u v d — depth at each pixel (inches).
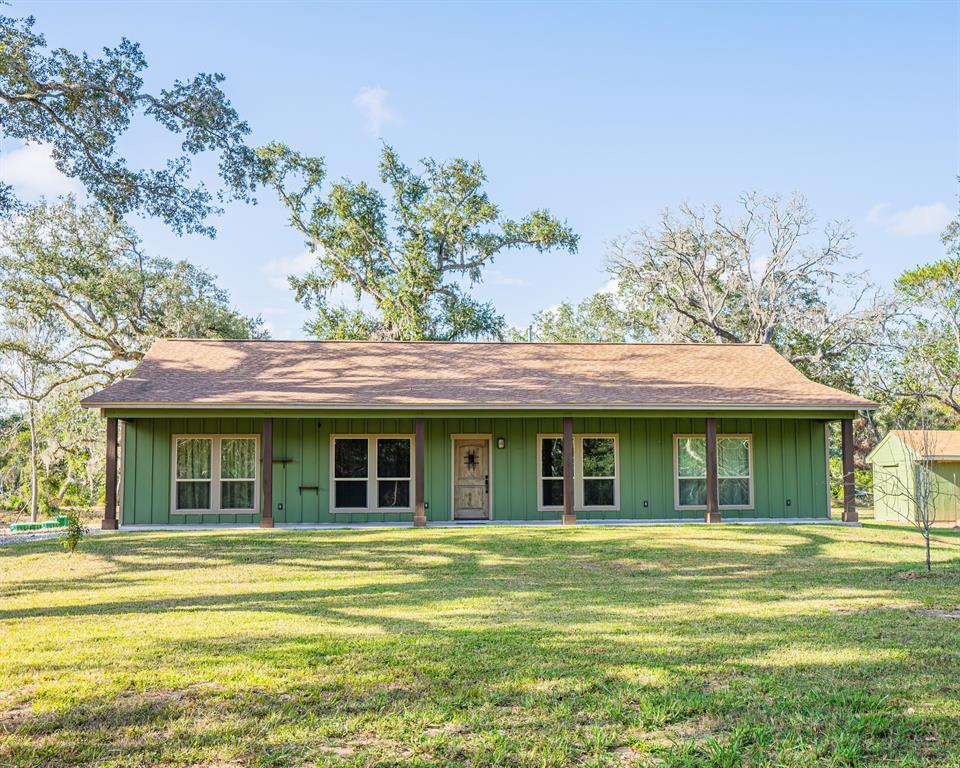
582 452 741.3
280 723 186.7
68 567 468.1
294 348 840.3
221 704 199.8
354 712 195.0
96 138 806.5
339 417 689.6
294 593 375.9
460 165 1433.3
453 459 733.3
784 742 173.3
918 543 567.2
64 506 1197.1
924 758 165.6
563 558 496.7
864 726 183.0
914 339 1280.8
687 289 1481.3
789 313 1371.8
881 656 245.4
